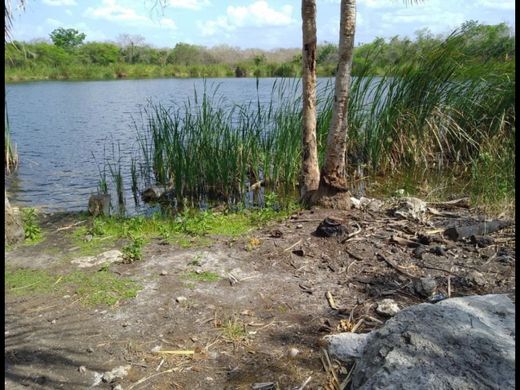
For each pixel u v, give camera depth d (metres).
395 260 4.73
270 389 3.06
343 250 4.95
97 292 4.24
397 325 2.98
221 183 7.83
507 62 9.59
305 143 6.47
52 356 3.44
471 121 9.27
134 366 3.33
